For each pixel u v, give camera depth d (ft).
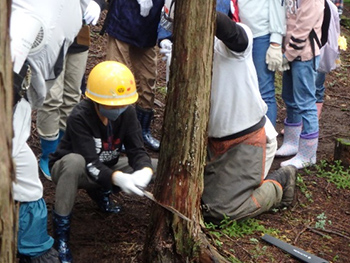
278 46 14.43
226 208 12.31
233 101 12.12
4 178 5.00
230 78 11.93
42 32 8.92
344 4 36.32
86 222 12.35
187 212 9.82
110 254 11.34
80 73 14.11
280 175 13.43
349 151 15.85
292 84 15.90
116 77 10.54
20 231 9.46
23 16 8.79
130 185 10.37
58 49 9.40
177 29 9.06
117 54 15.40
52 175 11.26
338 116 21.07
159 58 23.66
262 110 12.51
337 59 17.22
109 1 15.24
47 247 9.87
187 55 9.08
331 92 23.73
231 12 12.76
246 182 12.48
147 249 10.18
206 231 10.51
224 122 12.30
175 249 9.95
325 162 16.12
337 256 11.74
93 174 10.73
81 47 13.83
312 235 12.60
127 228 12.22
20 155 8.98
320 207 13.84
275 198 13.02
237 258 11.33
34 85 9.30
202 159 9.77
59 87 13.47
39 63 9.12
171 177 9.66
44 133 13.78
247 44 11.45
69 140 11.34
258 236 12.30
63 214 10.73
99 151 11.28
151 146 16.33
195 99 9.28
